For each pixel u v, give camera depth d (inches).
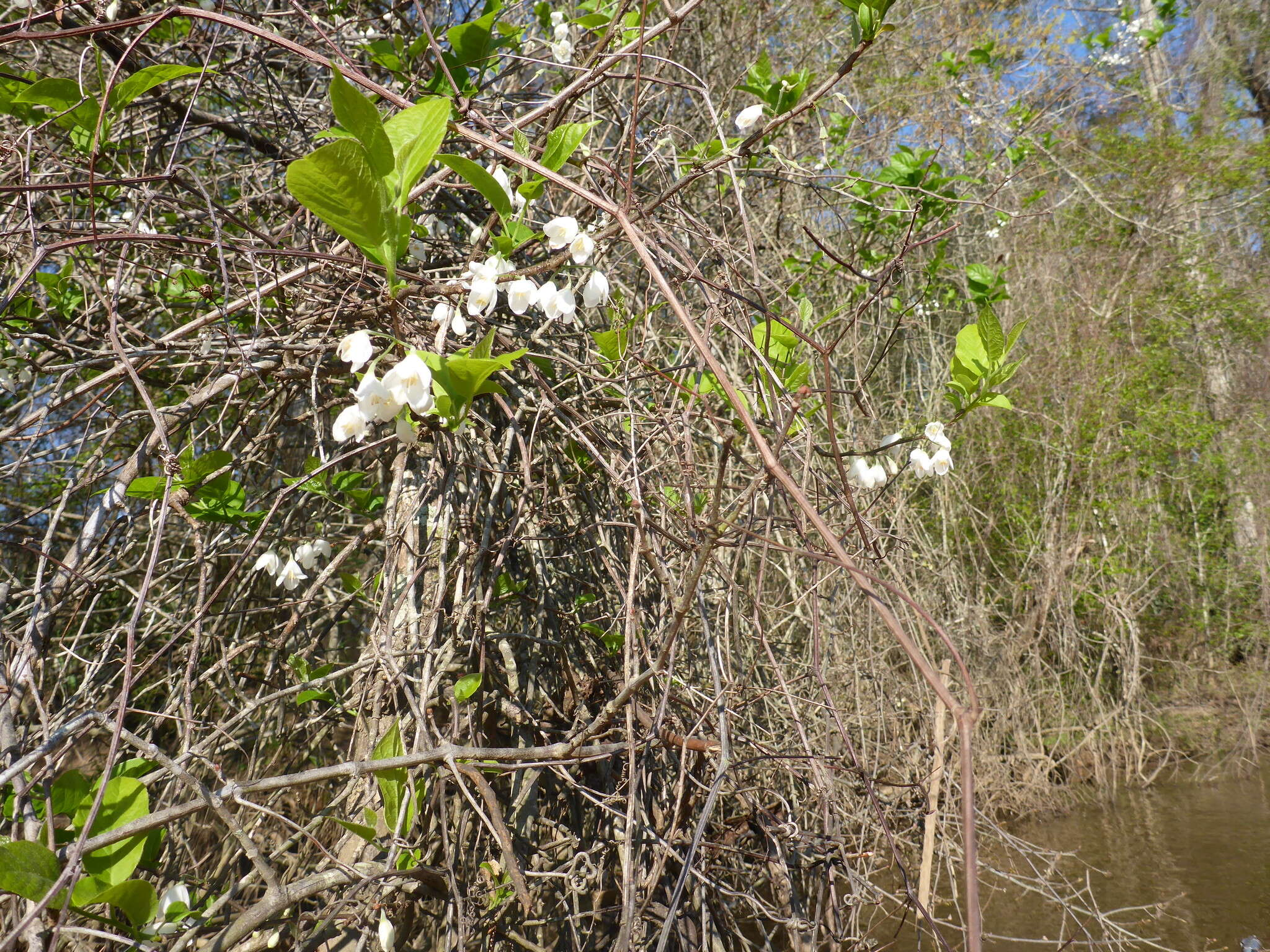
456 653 100.9
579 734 76.9
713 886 98.0
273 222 134.4
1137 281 350.6
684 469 90.1
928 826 118.3
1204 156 368.5
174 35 118.3
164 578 107.3
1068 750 269.3
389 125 58.4
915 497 284.0
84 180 95.9
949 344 299.9
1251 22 438.0
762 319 107.1
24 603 112.9
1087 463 318.7
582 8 133.9
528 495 95.7
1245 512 353.7
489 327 88.9
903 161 148.0
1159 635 335.0
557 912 111.5
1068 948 134.8
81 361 98.8
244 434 103.3
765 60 113.6
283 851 103.1
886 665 165.0
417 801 77.2
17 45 129.6
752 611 135.0
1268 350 366.3
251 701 111.2
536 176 75.7
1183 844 221.0
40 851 53.6
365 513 116.2
